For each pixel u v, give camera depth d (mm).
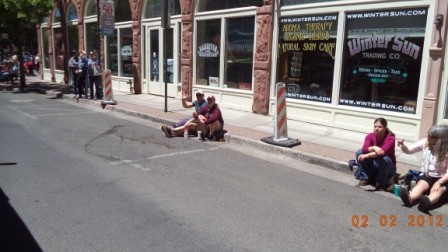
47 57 22594
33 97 15477
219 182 5602
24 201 4707
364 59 8328
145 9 14625
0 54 31000
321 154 6867
